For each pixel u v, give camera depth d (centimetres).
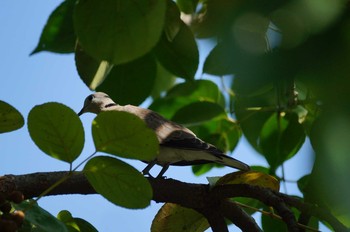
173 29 588
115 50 356
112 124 416
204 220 746
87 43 357
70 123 436
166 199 713
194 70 721
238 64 212
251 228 724
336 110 193
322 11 202
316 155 203
